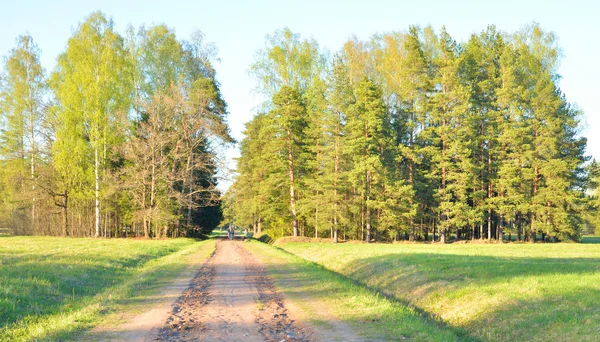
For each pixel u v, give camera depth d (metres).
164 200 46.56
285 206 48.56
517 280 14.42
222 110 51.38
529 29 48.12
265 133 48.06
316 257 29.91
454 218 43.53
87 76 43.38
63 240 40.22
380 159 42.47
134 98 46.72
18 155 49.69
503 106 45.19
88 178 46.03
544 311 11.19
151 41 47.09
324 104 43.28
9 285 13.37
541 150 44.12
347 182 44.34
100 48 44.19
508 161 45.28
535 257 22.91
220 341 8.37
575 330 9.57
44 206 52.22
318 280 16.78
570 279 13.77
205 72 51.72
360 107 42.12
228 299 12.84
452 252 27.36
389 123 45.72
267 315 10.67
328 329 9.31
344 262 25.53
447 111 44.09
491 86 46.44
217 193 53.75
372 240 46.41
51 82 47.47
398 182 42.44
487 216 48.53
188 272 19.23
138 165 45.56
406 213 42.72
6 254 23.52
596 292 11.87
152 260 25.28
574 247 33.56
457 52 46.84
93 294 14.75
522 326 10.80
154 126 45.16
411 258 22.30
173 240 43.78
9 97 47.62
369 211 44.00
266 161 48.97
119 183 45.56
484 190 45.94
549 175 44.56
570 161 45.56
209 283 16.05
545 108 43.78
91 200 50.00
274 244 44.28
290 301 12.52
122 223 55.00
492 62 48.19
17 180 48.06
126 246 32.00
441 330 10.34
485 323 11.96
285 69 47.53
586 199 45.16
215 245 38.19
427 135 44.53
